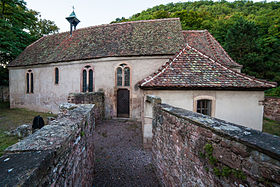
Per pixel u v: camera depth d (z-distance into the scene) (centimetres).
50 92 1341
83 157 295
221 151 177
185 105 569
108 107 1116
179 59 661
